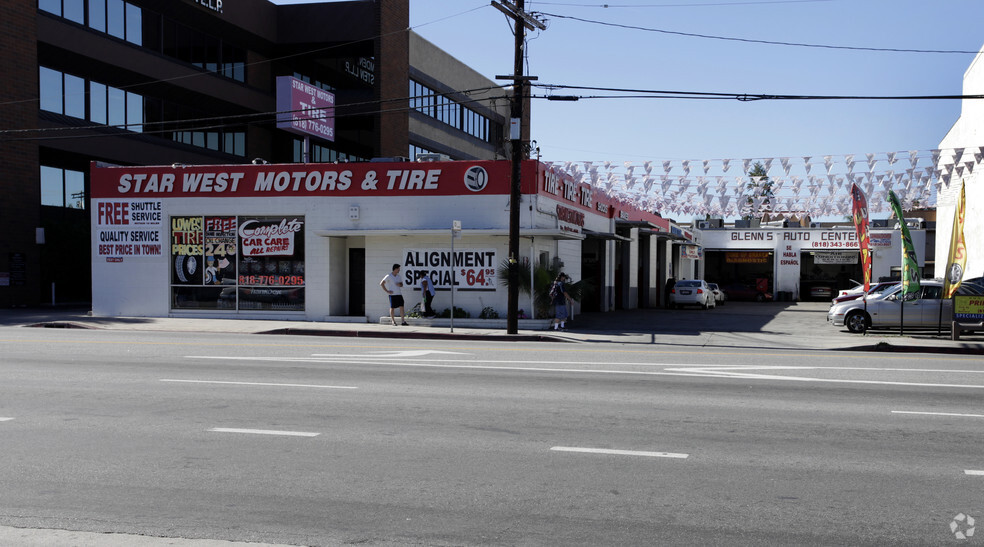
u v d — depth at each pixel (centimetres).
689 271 5447
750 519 571
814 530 548
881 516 578
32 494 627
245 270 2642
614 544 521
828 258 5378
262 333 2258
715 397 1073
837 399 1062
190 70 4078
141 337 2011
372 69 4788
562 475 683
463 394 1086
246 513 581
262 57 4603
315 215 2586
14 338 1930
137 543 516
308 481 663
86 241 3650
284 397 1055
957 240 2162
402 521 565
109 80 3725
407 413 948
